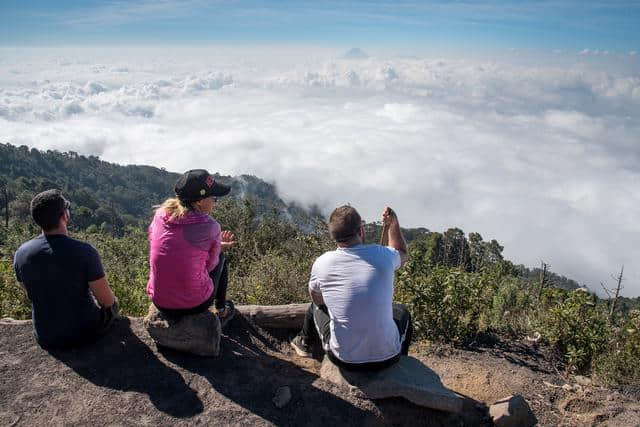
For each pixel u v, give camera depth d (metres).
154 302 3.29
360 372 3.11
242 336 3.92
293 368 3.36
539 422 3.32
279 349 3.91
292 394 2.96
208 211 3.29
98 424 2.64
